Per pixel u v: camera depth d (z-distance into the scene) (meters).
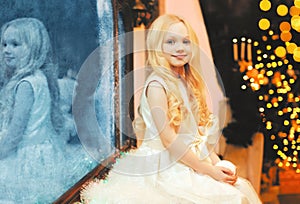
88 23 2.03
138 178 1.67
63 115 1.77
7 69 1.48
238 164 2.69
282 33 2.77
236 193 1.56
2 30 1.46
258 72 2.76
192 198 1.53
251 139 2.70
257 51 2.77
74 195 1.68
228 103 2.71
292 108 2.73
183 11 2.81
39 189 1.57
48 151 1.64
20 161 1.51
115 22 2.25
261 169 2.70
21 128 1.52
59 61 1.76
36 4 1.62
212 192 1.56
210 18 2.79
